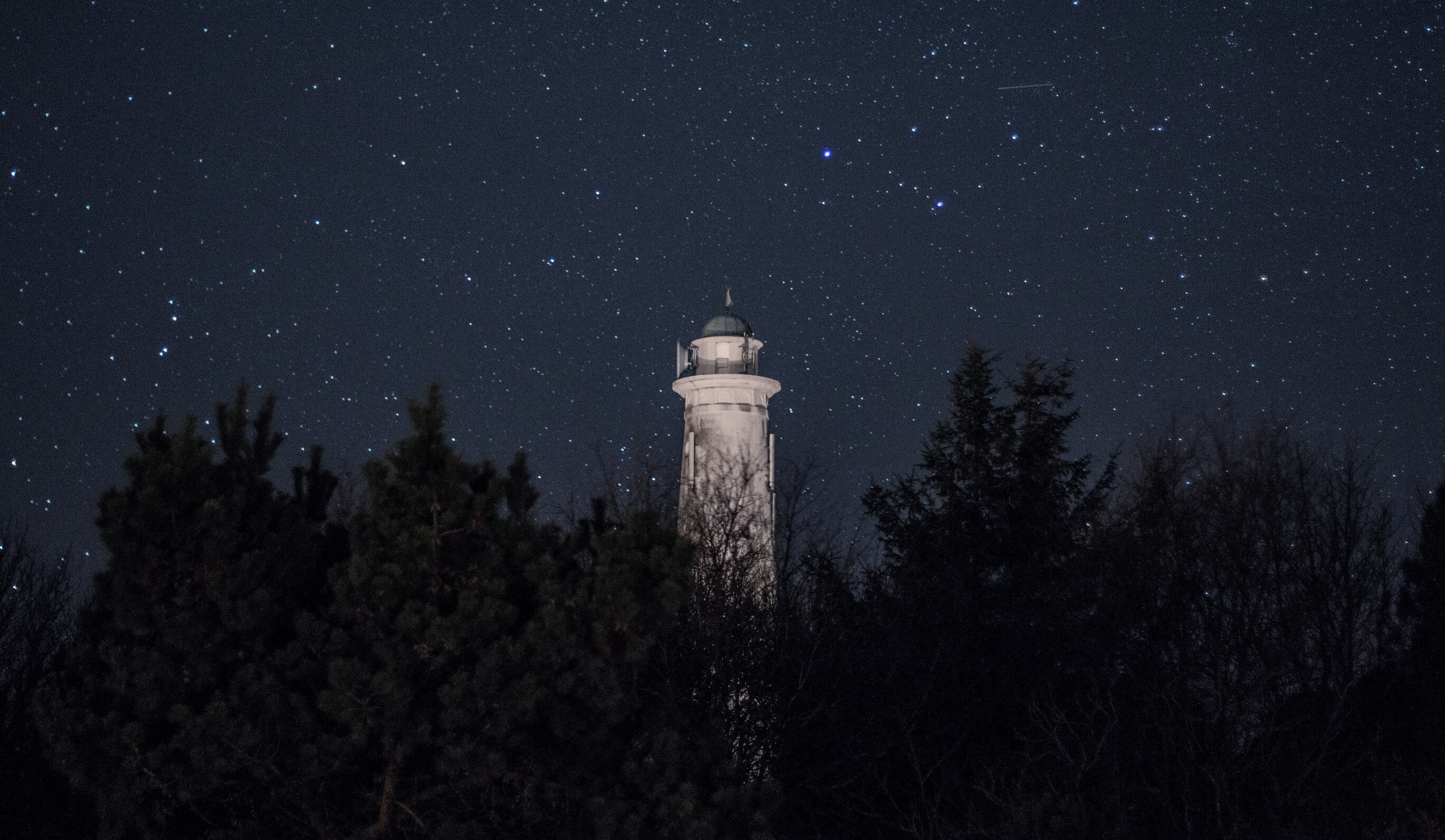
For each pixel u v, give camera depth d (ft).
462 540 26.45
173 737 24.18
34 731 30.96
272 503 26.96
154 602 25.02
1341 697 44.60
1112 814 42.65
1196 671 51.03
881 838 47.09
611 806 25.46
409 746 24.52
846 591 52.75
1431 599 53.88
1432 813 43.24
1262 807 45.06
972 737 52.65
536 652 25.26
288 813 25.96
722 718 41.81
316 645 25.23
